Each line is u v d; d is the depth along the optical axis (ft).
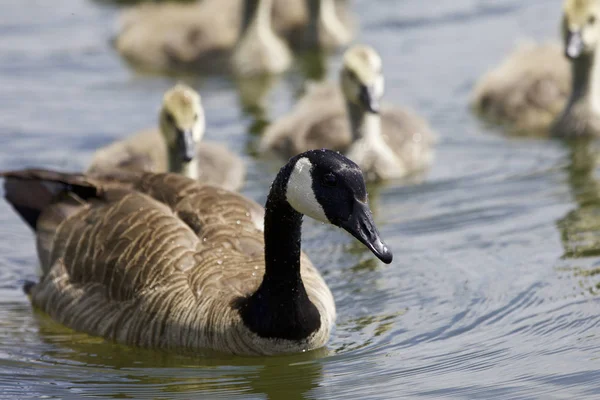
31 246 48.73
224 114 65.36
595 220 48.67
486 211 50.72
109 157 55.21
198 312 37.50
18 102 66.18
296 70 74.13
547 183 54.08
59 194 43.45
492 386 34.88
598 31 60.64
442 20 80.07
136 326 38.45
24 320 41.45
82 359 38.17
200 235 39.65
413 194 53.98
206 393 35.40
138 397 35.27
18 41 77.41
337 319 40.78
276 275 36.99
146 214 40.22
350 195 35.32
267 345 37.37
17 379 36.78
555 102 63.52
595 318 39.40
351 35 78.54
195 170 52.54
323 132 59.11
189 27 75.87
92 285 40.11
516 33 75.87
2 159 57.98
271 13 80.07
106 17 82.69
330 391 35.22
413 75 69.97
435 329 39.65
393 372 36.40
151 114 64.39
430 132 61.31
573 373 35.42
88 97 67.41
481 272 44.11
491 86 65.21
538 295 41.65
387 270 44.83
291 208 36.27
